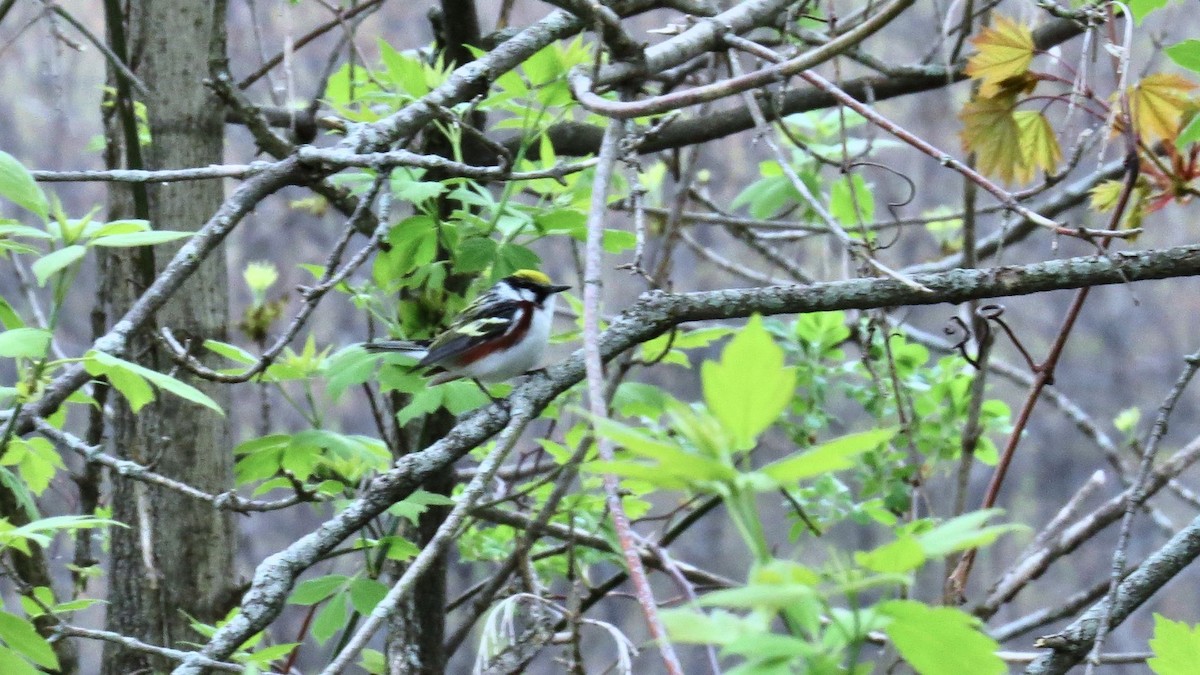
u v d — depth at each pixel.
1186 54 6.82
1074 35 11.26
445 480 10.52
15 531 6.11
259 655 7.85
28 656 5.71
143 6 9.91
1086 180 11.30
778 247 19.28
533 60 8.91
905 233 28.58
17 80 26.70
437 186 8.64
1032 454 33.19
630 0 10.20
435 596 10.55
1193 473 32.38
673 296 7.67
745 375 2.80
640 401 8.98
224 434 10.27
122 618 10.43
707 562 30.50
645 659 28.34
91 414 11.42
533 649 7.38
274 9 17.06
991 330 9.65
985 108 7.98
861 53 10.80
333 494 9.40
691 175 11.16
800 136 13.33
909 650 2.98
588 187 9.65
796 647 2.79
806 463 2.76
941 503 26.88
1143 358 33.62
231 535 10.37
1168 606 30.64
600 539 9.71
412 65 9.35
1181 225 28.34
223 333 10.13
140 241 5.98
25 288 12.29
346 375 8.59
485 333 9.28
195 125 9.92
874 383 10.87
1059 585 31.41
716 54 10.95
